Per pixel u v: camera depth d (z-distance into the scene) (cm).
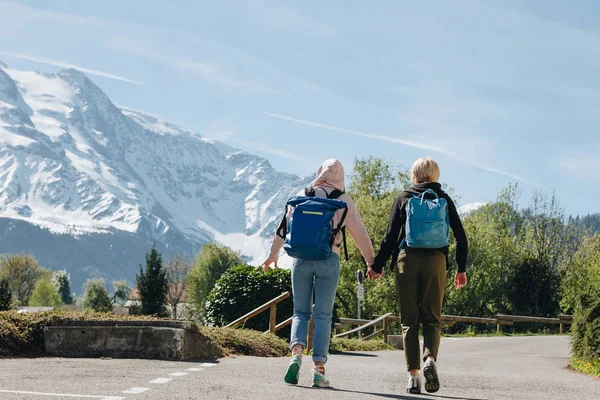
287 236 660
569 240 5228
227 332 1188
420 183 668
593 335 1205
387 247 659
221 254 11300
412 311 646
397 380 764
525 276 5012
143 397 529
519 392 678
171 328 909
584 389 722
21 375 652
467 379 799
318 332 662
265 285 1586
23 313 982
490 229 5366
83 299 14900
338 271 671
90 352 916
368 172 5981
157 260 9331
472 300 4678
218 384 627
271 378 712
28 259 14262
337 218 670
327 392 607
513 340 2597
